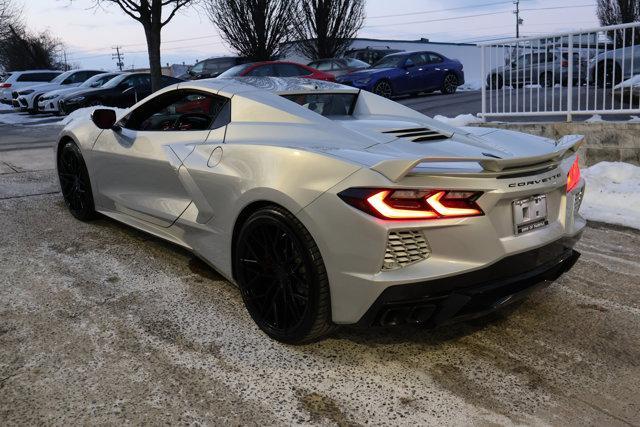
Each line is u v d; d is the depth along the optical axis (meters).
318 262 2.47
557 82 6.98
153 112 3.88
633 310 3.23
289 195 2.52
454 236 2.34
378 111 3.64
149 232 3.83
